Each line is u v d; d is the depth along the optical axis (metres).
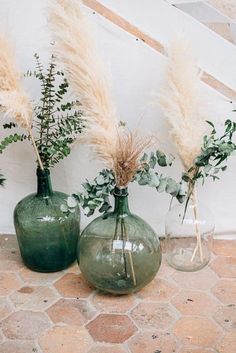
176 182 1.93
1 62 1.65
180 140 1.82
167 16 1.95
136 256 1.77
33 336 1.65
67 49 1.64
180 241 2.05
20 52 2.00
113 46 1.97
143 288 1.89
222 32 2.18
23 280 1.95
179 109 1.78
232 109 2.00
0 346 1.60
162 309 1.77
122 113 2.06
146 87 2.01
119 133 1.73
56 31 1.66
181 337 1.63
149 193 2.19
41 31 1.95
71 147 2.11
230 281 1.93
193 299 1.83
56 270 2.00
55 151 1.84
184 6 2.17
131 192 2.19
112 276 1.77
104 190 1.73
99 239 1.80
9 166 2.18
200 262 2.02
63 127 1.90
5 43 1.67
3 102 1.65
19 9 1.93
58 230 1.93
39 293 1.87
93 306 1.79
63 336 1.65
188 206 2.00
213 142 1.79
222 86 2.03
